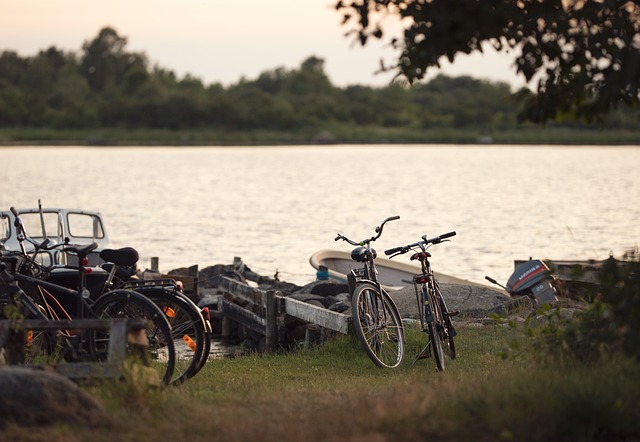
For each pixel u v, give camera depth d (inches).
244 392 363.3
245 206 1999.3
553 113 337.1
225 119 6259.8
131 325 337.1
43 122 6122.1
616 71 297.9
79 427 281.9
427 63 305.3
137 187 2480.3
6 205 1900.8
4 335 332.8
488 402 295.3
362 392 349.7
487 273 1093.1
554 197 2233.0
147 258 1222.9
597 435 282.5
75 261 706.2
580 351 347.3
